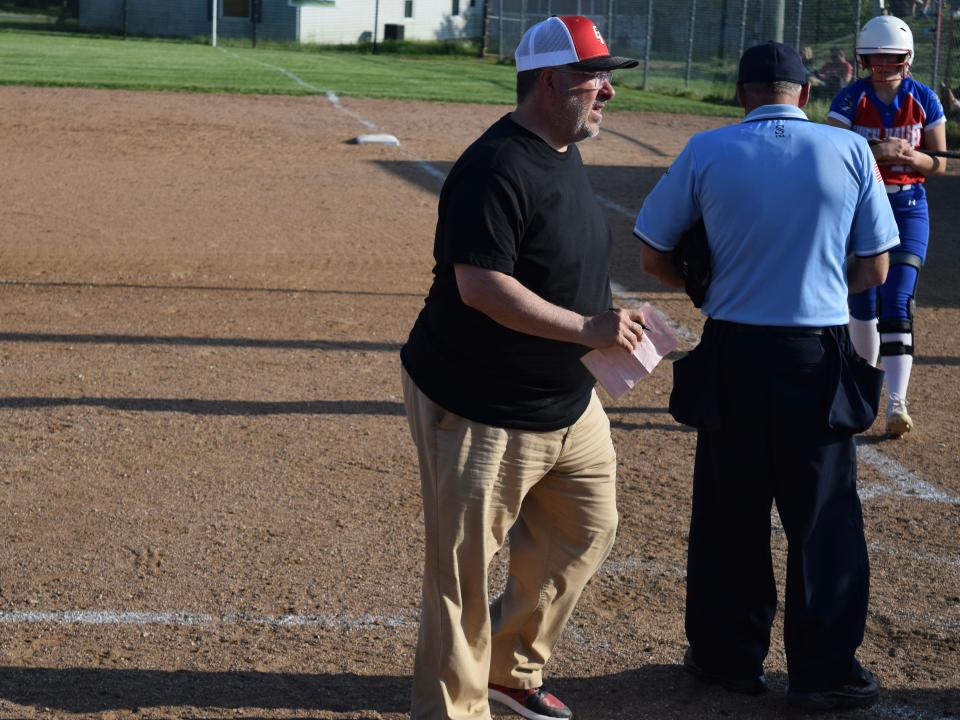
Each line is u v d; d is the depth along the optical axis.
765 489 3.93
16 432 6.47
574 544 3.79
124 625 4.44
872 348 6.84
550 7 37.56
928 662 4.32
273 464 6.13
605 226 3.61
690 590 4.08
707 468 3.99
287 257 11.16
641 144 20.30
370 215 13.28
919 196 6.63
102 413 6.82
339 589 4.79
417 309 9.50
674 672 4.23
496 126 3.40
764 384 3.78
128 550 5.07
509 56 40.81
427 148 18.34
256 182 14.98
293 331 8.73
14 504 5.51
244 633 4.41
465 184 3.29
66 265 10.52
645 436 6.79
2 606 4.55
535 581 3.81
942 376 8.14
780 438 3.82
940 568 5.14
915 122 6.44
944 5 23.58
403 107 23.58
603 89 3.38
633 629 4.54
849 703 3.94
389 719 3.87
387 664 4.22
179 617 4.51
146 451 6.25
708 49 31.73
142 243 11.49
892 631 4.56
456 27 51.00
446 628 3.55
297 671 4.15
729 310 3.83
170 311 9.16
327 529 5.36
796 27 26.58
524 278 3.39
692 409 3.89
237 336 8.54
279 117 20.95
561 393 3.52
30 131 17.94
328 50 44.19
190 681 4.05
